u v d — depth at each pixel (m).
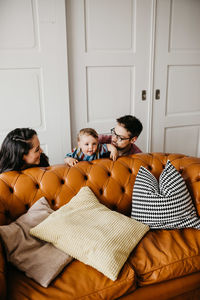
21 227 1.38
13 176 1.54
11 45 2.21
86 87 2.54
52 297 1.12
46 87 2.38
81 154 1.87
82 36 2.40
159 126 2.91
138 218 1.54
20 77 2.29
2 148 1.65
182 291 1.33
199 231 1.48
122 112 2.73
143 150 2.93
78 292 1.15
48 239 1.34
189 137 3.09
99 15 2.41
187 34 2.75
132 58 2.61
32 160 1.67
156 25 2.61
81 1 2.32
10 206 1.49
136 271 1.26
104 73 2.57
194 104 3.00
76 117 2.58
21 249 1.29
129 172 1.70
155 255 1.33
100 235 1.33
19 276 1.24
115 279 1.19
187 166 1.69
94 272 1.24
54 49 2.31
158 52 2.68
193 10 2.71
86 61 2.47
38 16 2.21
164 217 1.48
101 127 2.69
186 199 1.52
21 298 1.12
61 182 1.61
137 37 2.58
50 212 1.49
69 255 1.31
